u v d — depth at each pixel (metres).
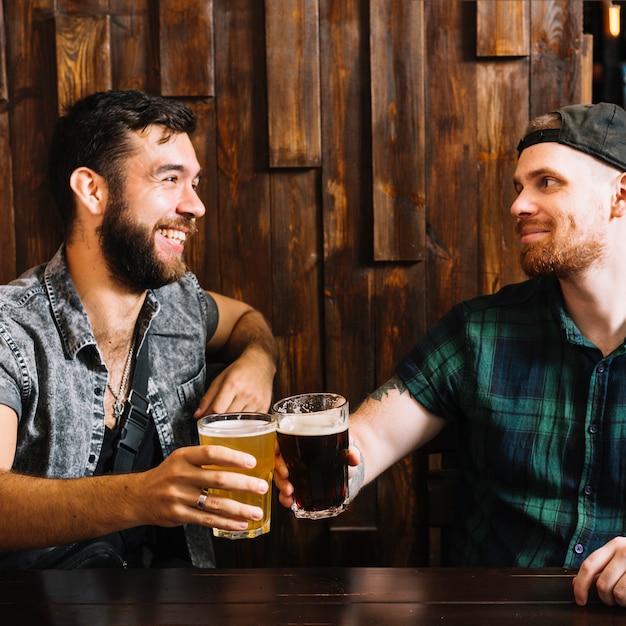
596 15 2.71
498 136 2.04
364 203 2.06
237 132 2.05
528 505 1.51
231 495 1.14
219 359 1.96
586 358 1.49
